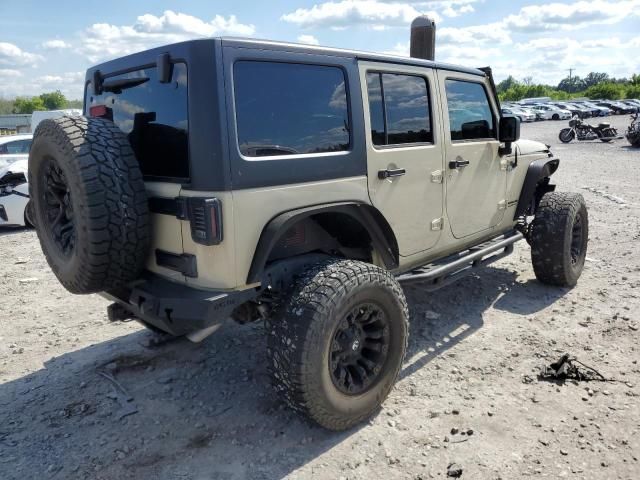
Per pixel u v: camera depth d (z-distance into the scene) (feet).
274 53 9.26
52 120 9.50
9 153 35.78
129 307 10.66
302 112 9.75
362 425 10.21
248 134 8.94
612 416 10.20
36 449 9.81
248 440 9.90
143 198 9.29
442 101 13.07
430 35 18.65
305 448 9.61
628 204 30.66
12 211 29.40
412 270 13.07
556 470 8.78
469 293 17.06
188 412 10.93
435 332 14.26
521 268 19.60
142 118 10.00
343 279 9.36
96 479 8.96
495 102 15.29
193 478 8.92
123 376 12.51
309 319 8.90
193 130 8.61
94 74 11.50
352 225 11.19
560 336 13.75
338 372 9.70
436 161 12.88
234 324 15.21
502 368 12.24
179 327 9.18
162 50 9.23
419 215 12.58
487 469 8.86
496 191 15.51
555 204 16.56
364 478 8.77
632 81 260.01
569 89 435.12
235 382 12.07
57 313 16.84
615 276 18.29
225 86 8.52
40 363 13.34
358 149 10.71
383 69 11.41
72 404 11.34
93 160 8.82
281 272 9.89
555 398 10.91
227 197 8.55
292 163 9.44
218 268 8.86
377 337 10.28
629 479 8.53
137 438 10.08
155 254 9.95
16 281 20.40
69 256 9.93
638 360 12.35
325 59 10.12
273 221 9.21
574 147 72.95
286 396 9.30
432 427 10.07
